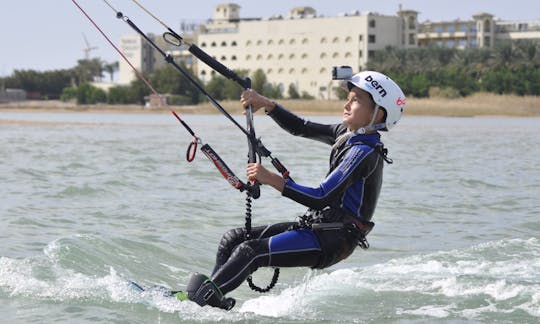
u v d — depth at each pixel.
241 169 43.72
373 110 13.73
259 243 13.70
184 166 44.84
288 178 13.71
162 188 34.34
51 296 15.32
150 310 14.41
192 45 14.66
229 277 13.68
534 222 27.09
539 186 37.88
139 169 42.53
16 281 16.27
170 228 24.53
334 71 13.97
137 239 22.16
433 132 107.00
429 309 15.66
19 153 52.72
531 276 18.62
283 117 14.89
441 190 35.62
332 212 13.80
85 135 83.12
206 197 31.67
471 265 19.84
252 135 14.10
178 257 20.73
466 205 30.92
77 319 13.93
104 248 20.12
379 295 16.83
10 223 24.27
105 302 14.95
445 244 23.22
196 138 14.32
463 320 14.86
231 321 13.90
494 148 69.06
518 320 14.88
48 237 22.22
